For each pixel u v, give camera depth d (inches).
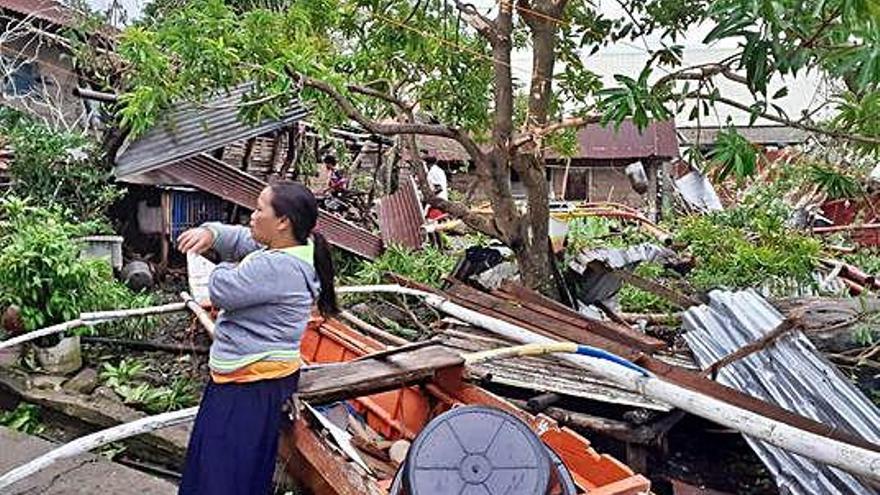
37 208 277.0
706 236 404.8
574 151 339.9
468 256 291.9
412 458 100.7
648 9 273.9
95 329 255.9
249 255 132.1
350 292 252.4
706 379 174.2
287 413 142.4
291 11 247.0
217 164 362.9
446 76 295.0
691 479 195.8
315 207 132.4
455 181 689.6
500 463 100.0
